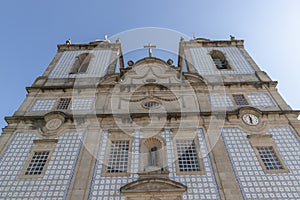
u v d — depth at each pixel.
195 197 10.58
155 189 10.71
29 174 11.84
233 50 21.89
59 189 11.03
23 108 15.73
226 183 11.14
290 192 10.80
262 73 18.56
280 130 13.96
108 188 11.04
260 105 15.77
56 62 20.69
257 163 12.12
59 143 13.35
